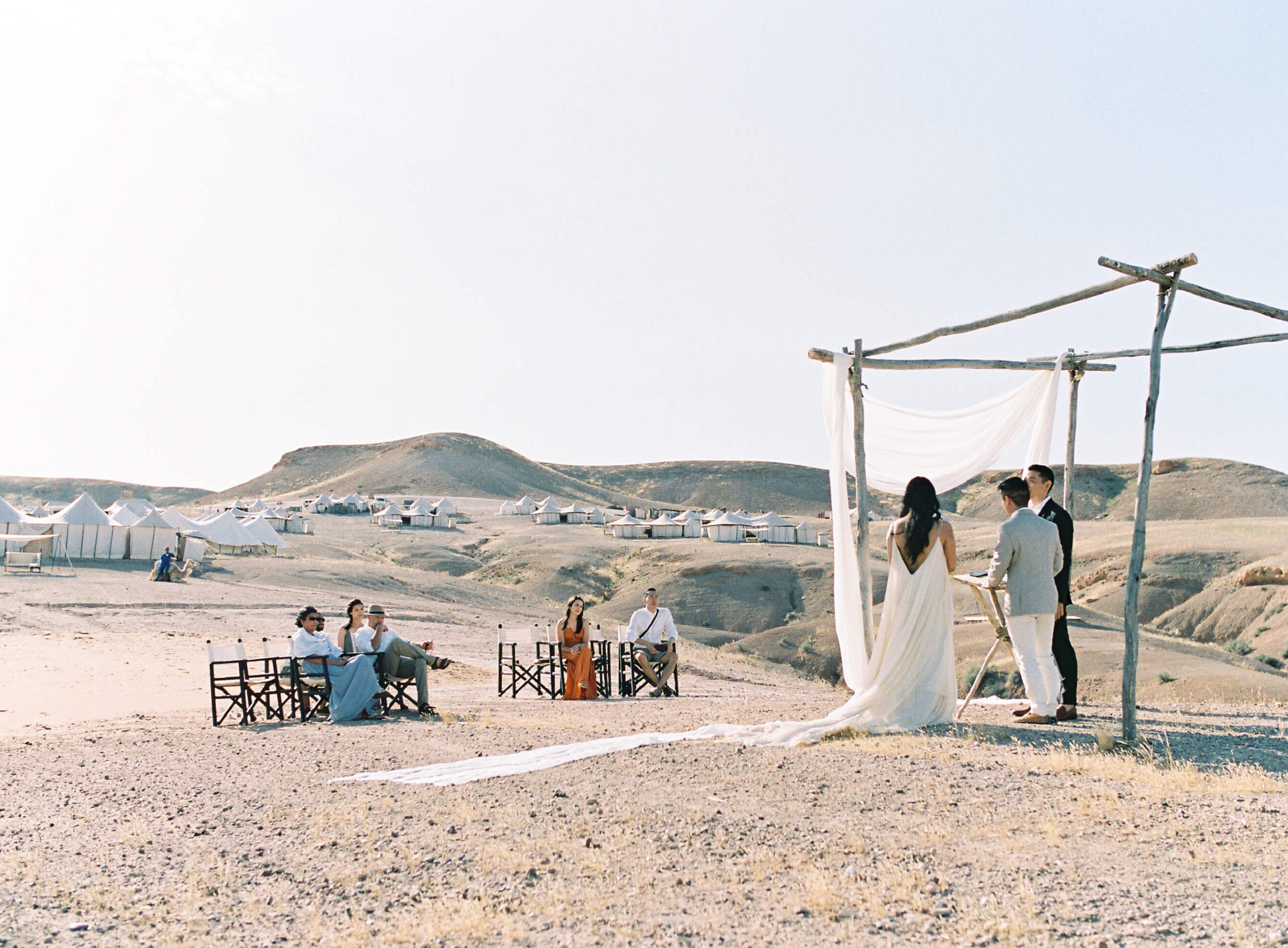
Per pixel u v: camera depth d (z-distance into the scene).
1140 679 23.38
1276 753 6.71
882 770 6.31
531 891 4.39
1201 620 50.75
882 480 11.27
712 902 4.17
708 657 31.12
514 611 48.66
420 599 47.38
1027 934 3.61
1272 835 4.70
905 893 4.11
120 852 5.24
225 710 12.44
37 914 4.24
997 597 8.57
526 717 10.41
